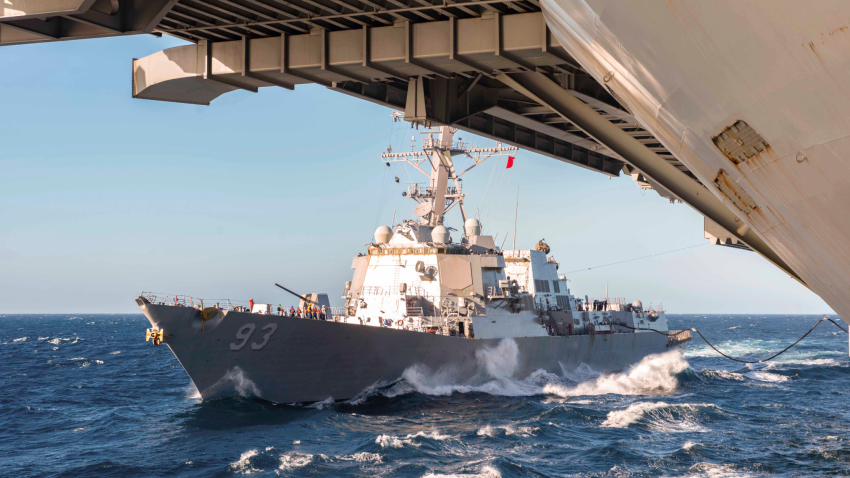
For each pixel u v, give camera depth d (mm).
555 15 11258
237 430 24641
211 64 21641
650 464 21531
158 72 22672
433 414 27984
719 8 6605
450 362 31703
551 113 23906
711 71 7402
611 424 27641
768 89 6902
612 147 21359
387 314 32438
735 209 10156
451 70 20562
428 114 22156
